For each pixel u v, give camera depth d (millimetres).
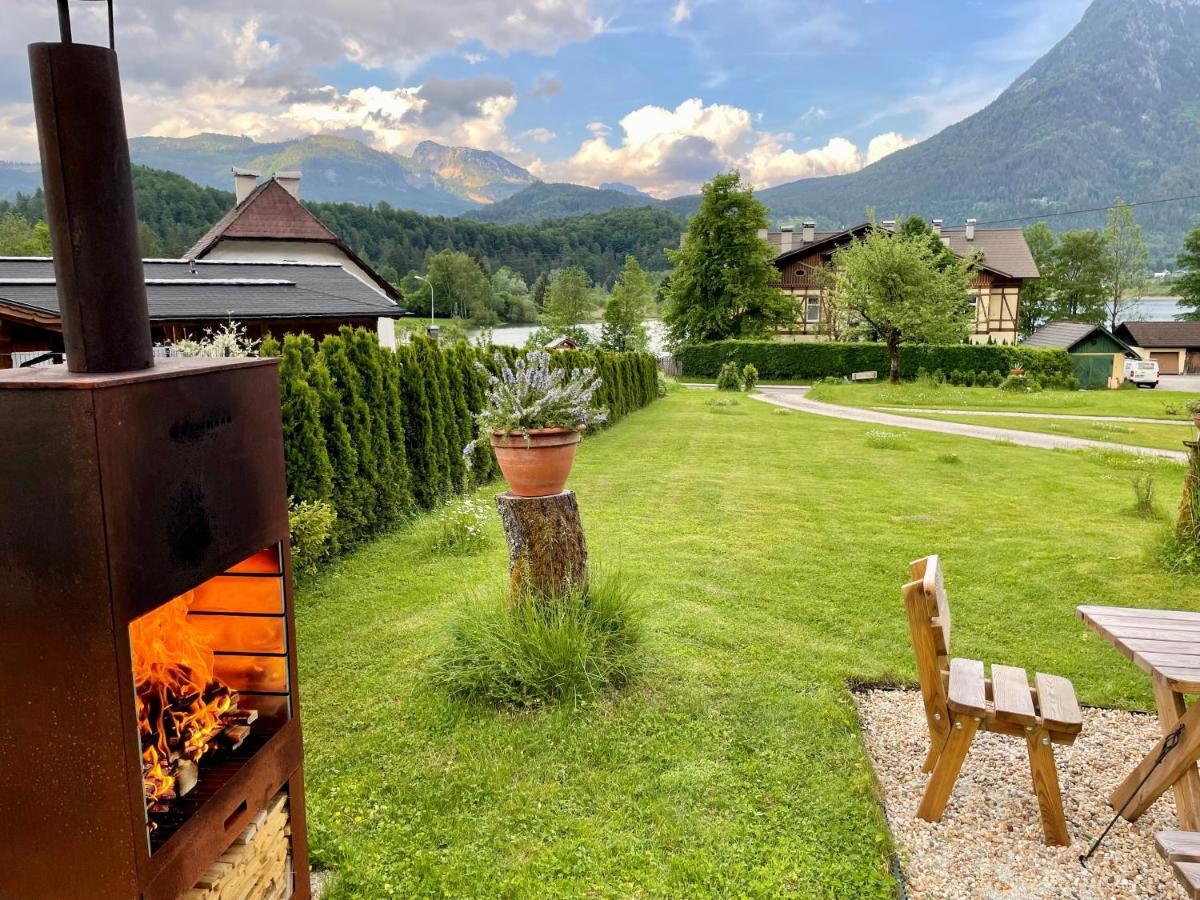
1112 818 2354
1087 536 5961
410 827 2248
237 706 1735
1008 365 29641
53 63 1211
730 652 3531
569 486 7879
